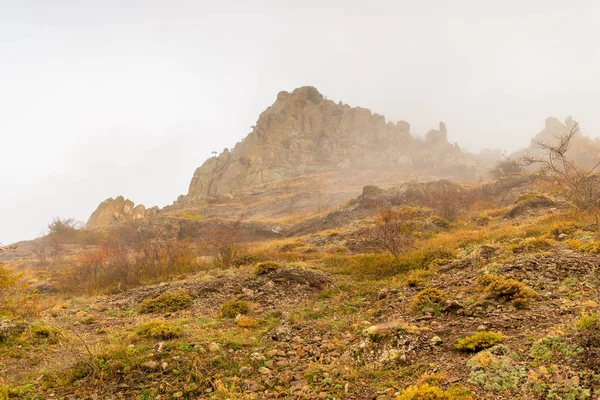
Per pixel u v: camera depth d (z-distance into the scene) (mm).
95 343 7453
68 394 5434
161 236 27422
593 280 7707
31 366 6543
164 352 6516
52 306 12984
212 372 5980
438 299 8008
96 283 17141
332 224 33562
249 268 15281
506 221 20297
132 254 20203
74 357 6469
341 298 10383
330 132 109062
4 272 10516
